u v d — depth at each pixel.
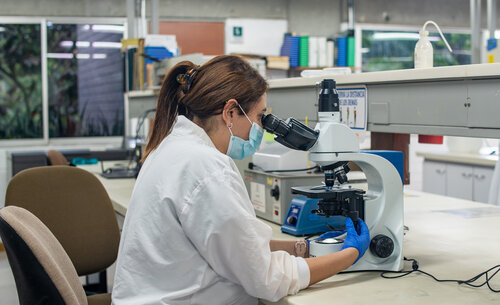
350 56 6.17
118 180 3.32
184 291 1.18
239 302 1.24
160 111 1.38
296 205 1.80
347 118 1.86
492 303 1.17
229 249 1.15
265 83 1.36
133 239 1.21
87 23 5.94
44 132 5.86
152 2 4.31
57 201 2.12
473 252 1.61
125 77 4.75
